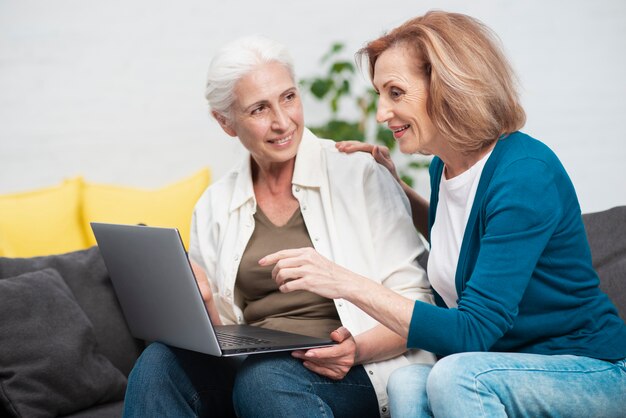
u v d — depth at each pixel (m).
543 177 1.50
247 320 2.01
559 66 3.66
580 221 1.57
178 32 3.74
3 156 3.75
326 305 1.92
